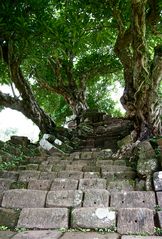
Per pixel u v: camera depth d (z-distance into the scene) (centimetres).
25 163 632
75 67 1392
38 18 696
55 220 319
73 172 491
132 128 884
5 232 297
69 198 367
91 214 318
